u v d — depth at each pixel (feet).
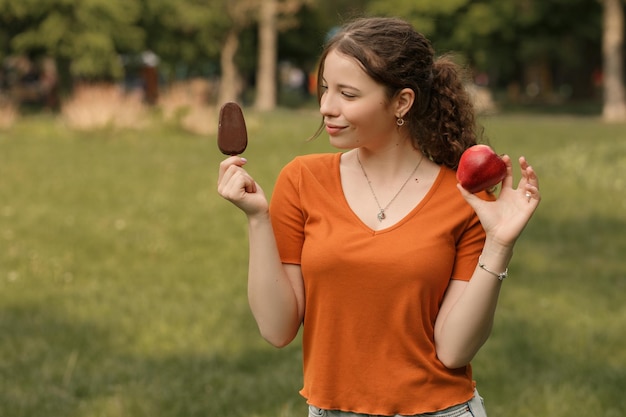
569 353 20.90
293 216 9.28
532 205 8.55
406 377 8.81
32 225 35.63
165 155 63.10
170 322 23.07
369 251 8.73
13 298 25.05
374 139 9.01
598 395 18.03
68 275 27.68
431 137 9.21
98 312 23.80
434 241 8.79
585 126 100.73
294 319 9.26
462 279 8.97
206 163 58.54
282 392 18.39
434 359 8.93
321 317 8.95
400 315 8.72
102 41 109.50
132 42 114.73
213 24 129.70
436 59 9.46
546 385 18.56
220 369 19.79
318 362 9.02
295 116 111.75
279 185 9.43
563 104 160.35
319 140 76.54
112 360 20.27
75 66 110.11
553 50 174.70
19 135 74.74
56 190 44.96
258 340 21.81
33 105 135.44
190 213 39.14
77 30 110.01
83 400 17.92
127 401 17.58
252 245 9.07
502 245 8.57
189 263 29.89
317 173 9.31
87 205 40.91
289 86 233.55
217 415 17.29
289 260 9.30
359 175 9.24
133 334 22.07
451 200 9.02
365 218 9.02
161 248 31.78
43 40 108.68
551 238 34.86
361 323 8.80
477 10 138.10
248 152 65.36
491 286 8.63
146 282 27.25
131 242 32.68
